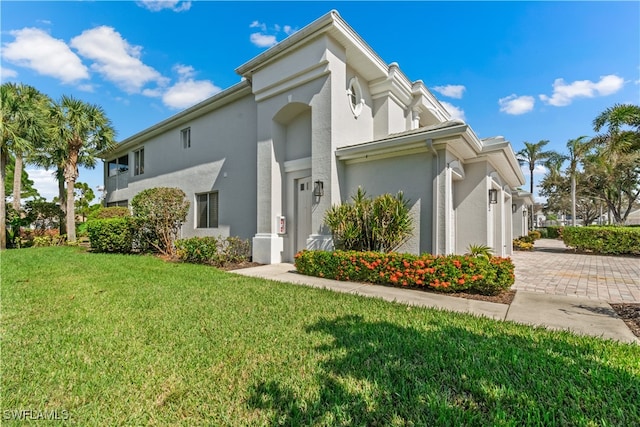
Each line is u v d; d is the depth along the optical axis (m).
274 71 10.17
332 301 5.29
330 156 8.84
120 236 13.41
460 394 2.51
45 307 4.95
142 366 2.99
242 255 10.59
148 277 7.46
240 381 2.71
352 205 8.48
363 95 10.75
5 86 16.27
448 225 7.61
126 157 20.42
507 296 5.89
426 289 6.36
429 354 3.19
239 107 12.21
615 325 4.23
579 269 9.96
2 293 5.87
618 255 14.76
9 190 33.38
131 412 2.32
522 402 2.38
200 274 7.89
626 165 15.59
